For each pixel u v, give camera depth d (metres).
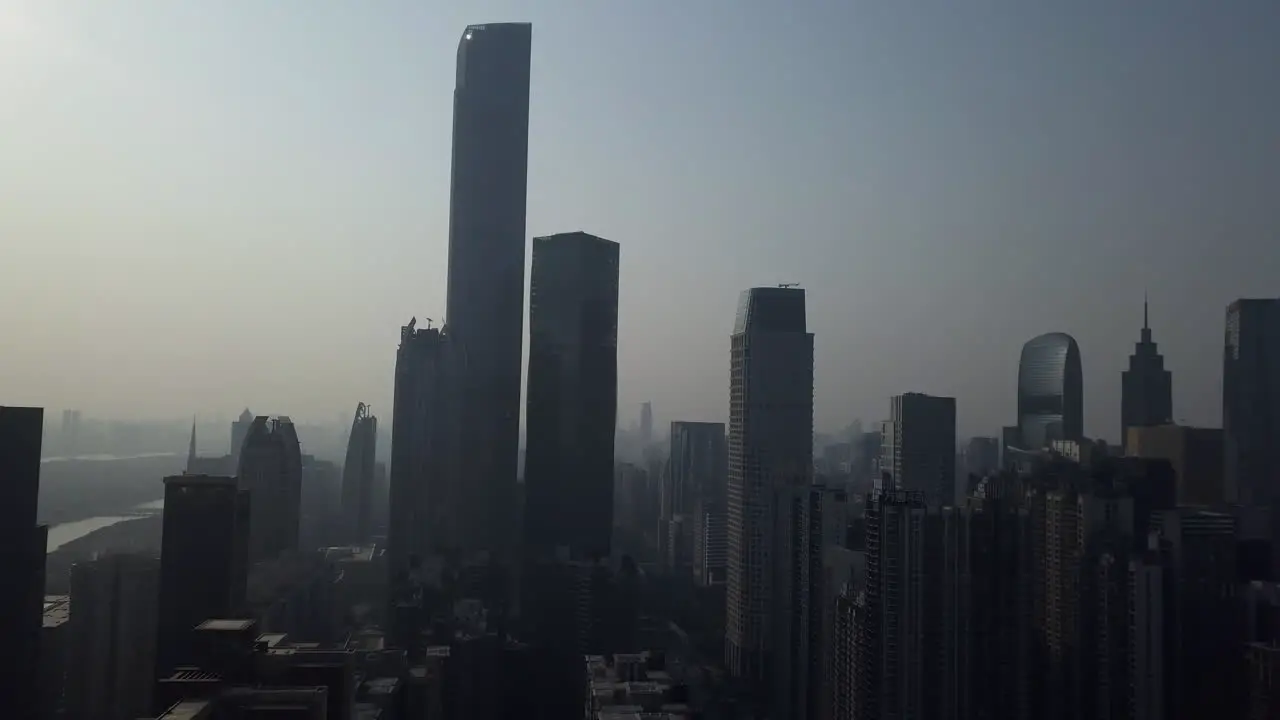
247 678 172.12
